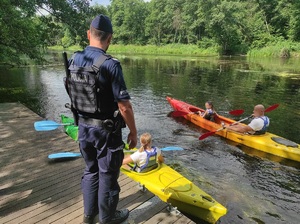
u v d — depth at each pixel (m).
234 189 4.22
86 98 1.67
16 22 8.97
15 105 6.50
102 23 1.66
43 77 14.46
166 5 45.12
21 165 3.35
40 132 4.59
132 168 3.88
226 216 3.57
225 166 4.96
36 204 2.52
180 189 3.44
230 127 6.00
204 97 10.16
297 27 32.62
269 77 14.62
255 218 3.55
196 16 39.19
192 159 5.21
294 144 5.39
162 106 8.91
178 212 2.40
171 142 6.03
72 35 11.35
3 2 8.41
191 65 20.75
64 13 10.64
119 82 1.59
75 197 2.65
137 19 48.56
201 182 4.39
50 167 3.30
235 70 17.62
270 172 4.77
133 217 2.33
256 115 5.89
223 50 35.69
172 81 13.48
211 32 37.00
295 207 3.81
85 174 1.99
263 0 36.31
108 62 1.58
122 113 1.65
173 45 42.16
